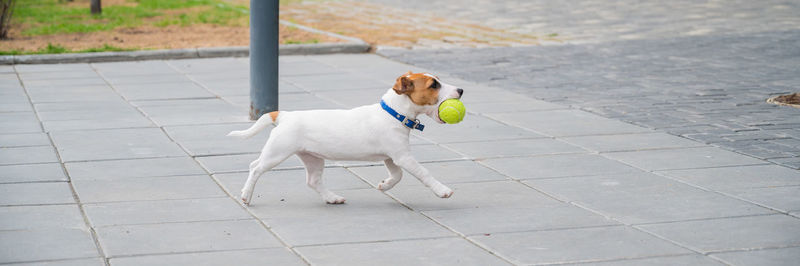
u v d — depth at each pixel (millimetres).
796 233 6719
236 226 6969
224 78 15516
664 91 13719
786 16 24625
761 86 13984
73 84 14734
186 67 16922
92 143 10109
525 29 22938
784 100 12781
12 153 9531
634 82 14656
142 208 7449
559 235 6723
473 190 8172
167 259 6129
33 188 8047
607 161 9266
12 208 7375
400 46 19578
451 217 7266
